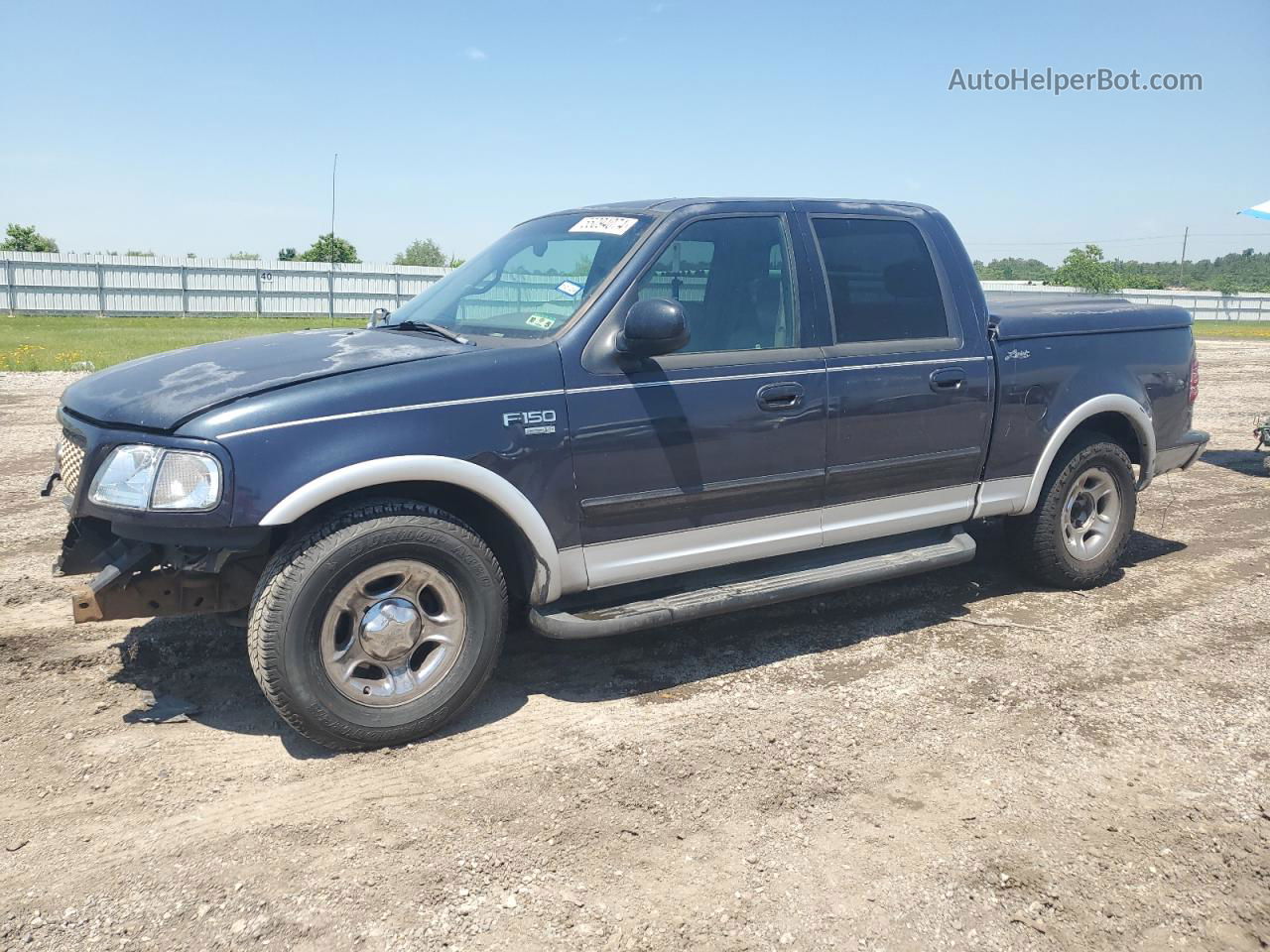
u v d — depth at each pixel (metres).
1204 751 3.58
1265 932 2.62
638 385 3.82
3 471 7.89
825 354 4.32
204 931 2.52
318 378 3.38
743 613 4.99
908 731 3.70
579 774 3.33
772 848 2.93
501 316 4.08
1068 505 5.26
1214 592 5.41
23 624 4.51
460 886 2.72
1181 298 59.38
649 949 2.49
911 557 4.61
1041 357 5.00
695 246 4.08
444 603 3.55
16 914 2.56
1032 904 2.70
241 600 3.50
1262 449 10.12
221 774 3.29
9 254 37.38
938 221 4.88
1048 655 4.48
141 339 22.94
